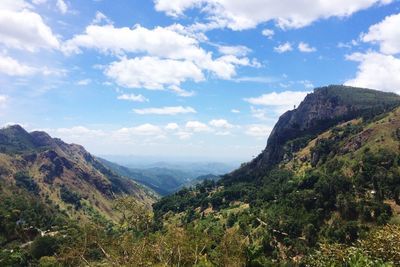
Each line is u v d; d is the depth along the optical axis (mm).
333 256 60375
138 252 52625
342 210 175750
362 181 192125
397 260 52188
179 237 64875
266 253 168500
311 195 198375
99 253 54062
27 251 163000
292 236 176375
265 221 195375
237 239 81062
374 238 58281
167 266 55062
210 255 74438
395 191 174125
